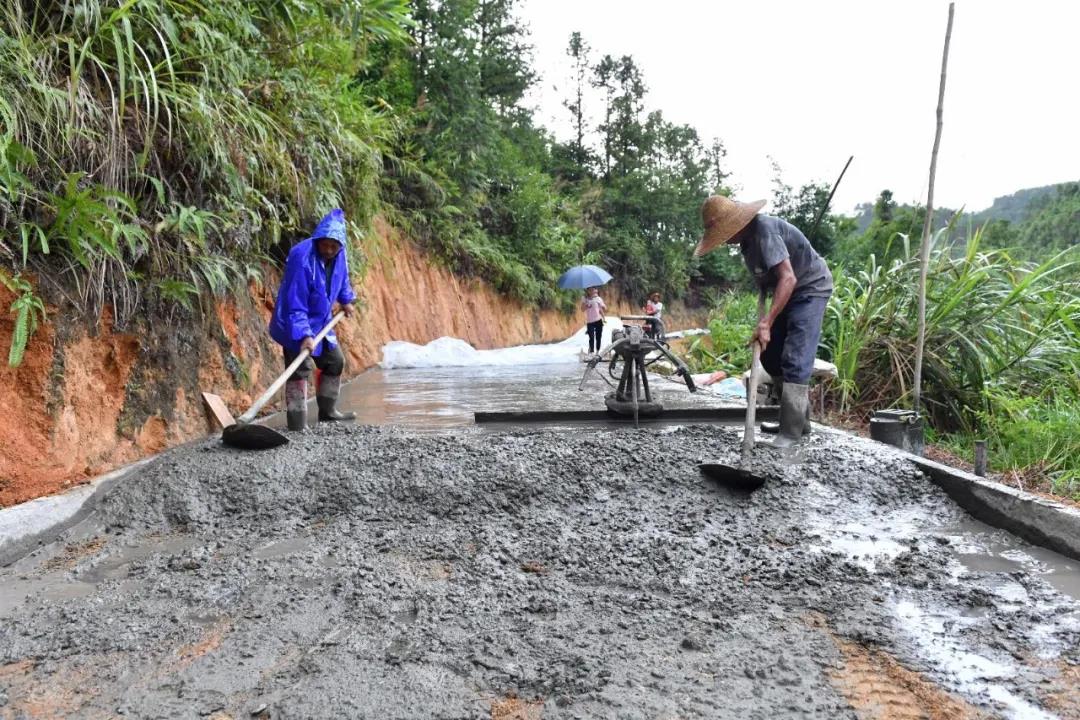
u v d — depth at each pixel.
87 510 3.19
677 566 2.65
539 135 26.44
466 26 14.88
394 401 6.30
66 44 3.67
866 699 1.75
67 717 1.69
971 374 6.41
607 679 1.83
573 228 22.80
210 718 1.67
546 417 5.11
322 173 6.19
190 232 4.29
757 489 3.45
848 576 2.54
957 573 2.62
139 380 3.96
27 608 2.34
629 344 5.05
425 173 13.30
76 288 3.50
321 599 2.37
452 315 14.30
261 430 3.80
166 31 3.85
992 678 1.85
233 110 4.69
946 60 4.60
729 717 1.66
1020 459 5.04
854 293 7.60
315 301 4.60
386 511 3.28
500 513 3.26
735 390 7.68
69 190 3.07
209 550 2.86
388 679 1.83
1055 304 6.43
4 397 3.14
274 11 5.29
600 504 3.36
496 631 2.11
